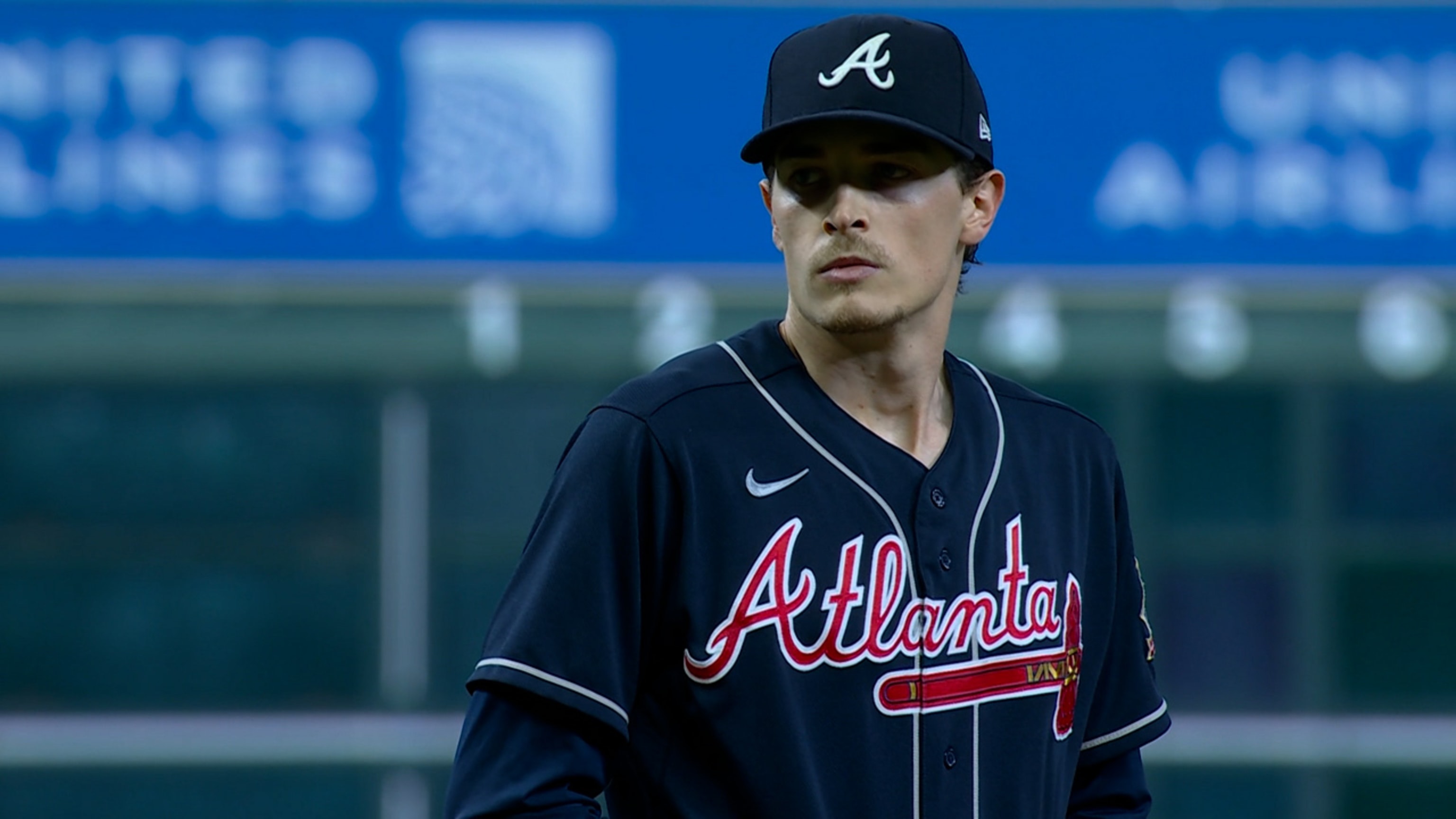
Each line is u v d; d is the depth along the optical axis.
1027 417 7.70
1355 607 28.34
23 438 27.92
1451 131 26.23
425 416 28.16
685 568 6.83
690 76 26.58
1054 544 7.49
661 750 6.95
